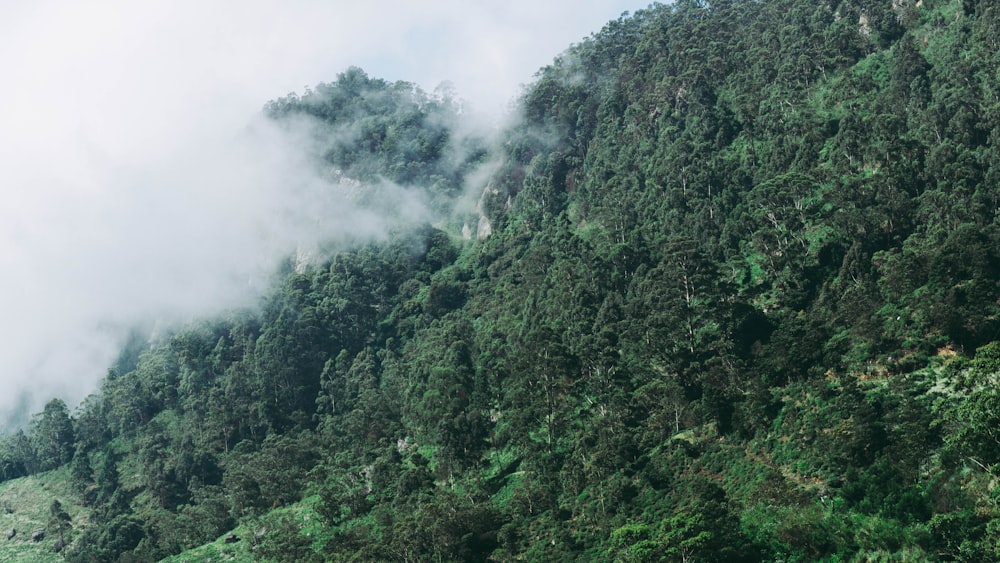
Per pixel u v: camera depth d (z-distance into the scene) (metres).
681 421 131.62
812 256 143.88
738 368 132.38
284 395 199.75
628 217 173.12
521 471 142.25
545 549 122.31
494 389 160.88
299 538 146.12
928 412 108.81
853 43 182.12
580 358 147.38
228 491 178.75
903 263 127.19
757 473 116.56
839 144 155.00
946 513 95.56
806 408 120.31
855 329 127.12
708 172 166.25
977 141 143.25
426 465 157.25
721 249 156.88
